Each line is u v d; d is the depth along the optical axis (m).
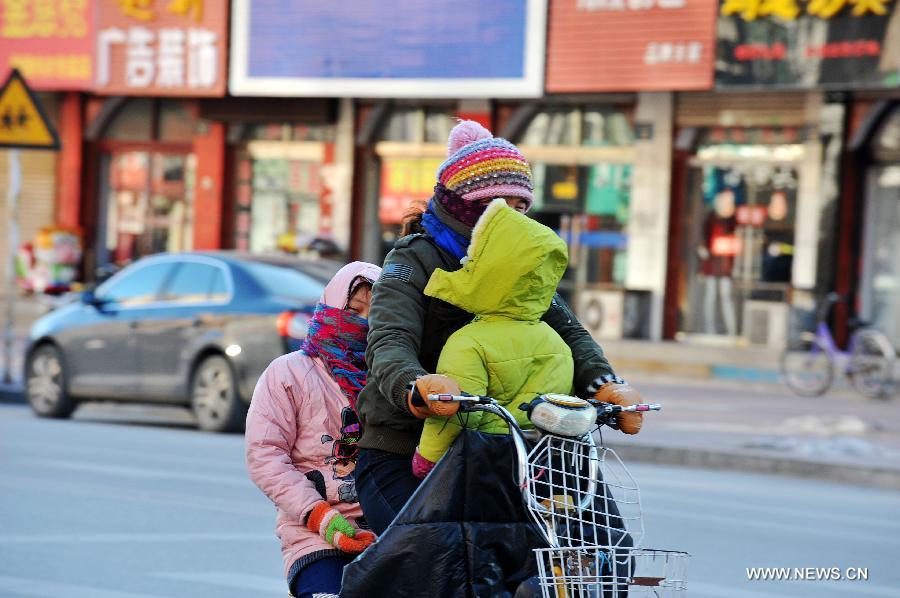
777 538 25.61
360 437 12.65
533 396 11.57
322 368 13.08
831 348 51.66
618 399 12.09
